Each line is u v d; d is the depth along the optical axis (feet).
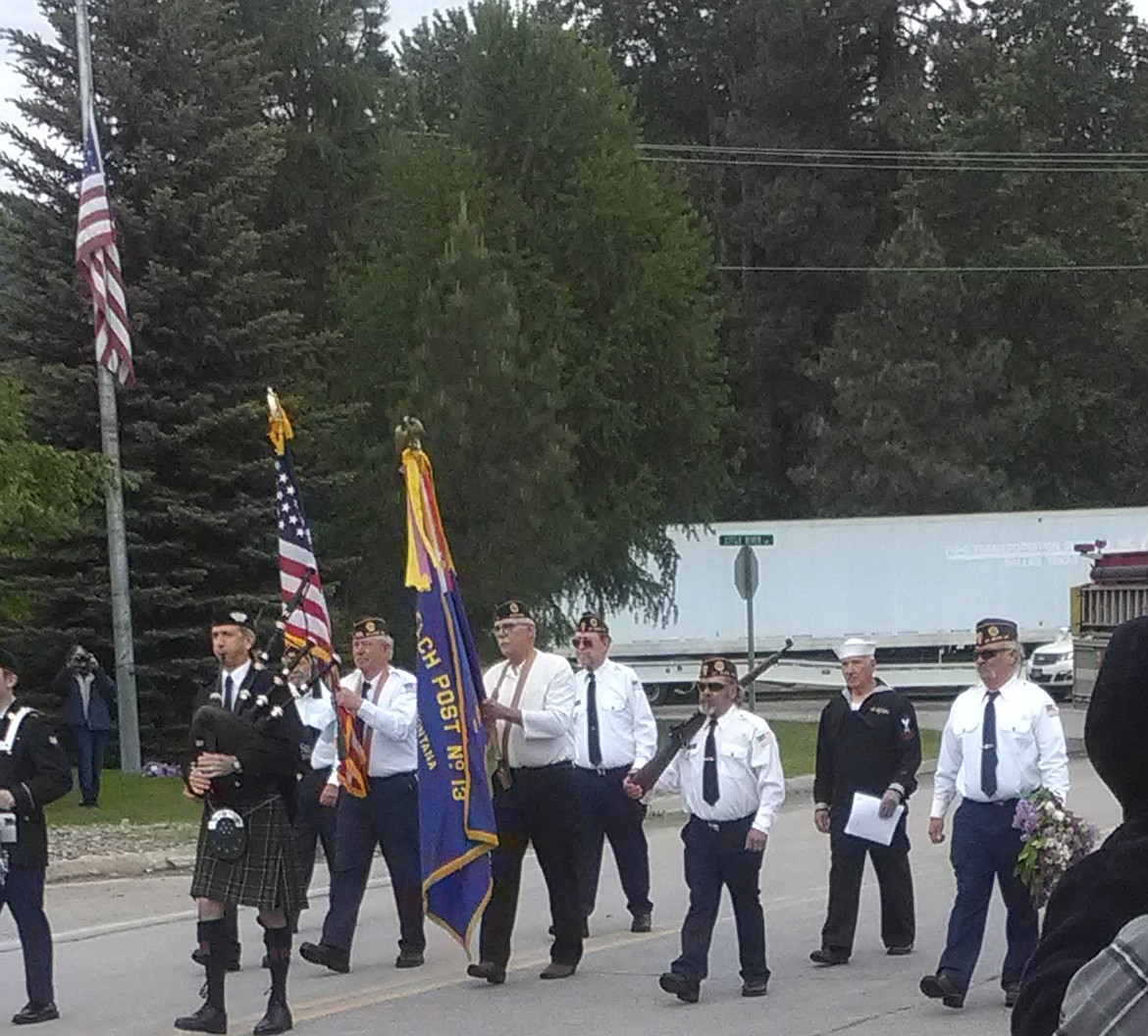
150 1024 31.19
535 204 101.60
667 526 111.24
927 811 63.57
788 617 127.85
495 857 34.37
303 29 107.24
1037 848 29.40
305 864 39.52
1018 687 31.14
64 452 72.49
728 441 186.80
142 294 81.10
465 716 33.14
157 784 74.64
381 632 37.14
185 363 83.61
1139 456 183.52
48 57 83.71
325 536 94.79
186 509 82.23
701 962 32.12
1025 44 189.16
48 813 65.41
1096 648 80.59
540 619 95.86
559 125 101.30
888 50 197.26
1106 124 189.16
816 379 180.24
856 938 38.75
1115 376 185.06
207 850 29.55
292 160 105.09
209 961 29.84
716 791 32.37
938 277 174.81
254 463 84.07
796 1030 29.35
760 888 46.09
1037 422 179.73
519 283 98.73
